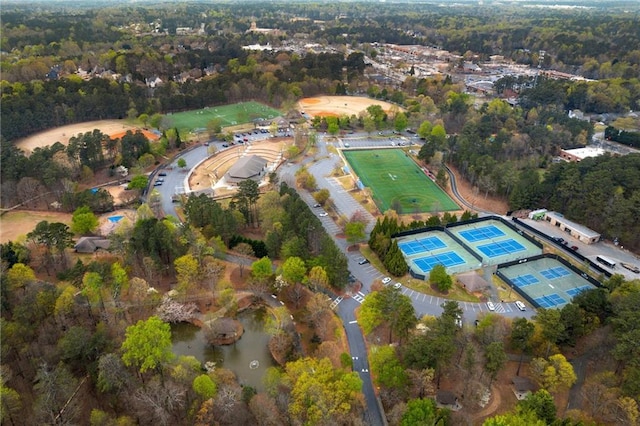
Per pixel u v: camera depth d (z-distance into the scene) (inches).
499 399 4554.6
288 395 4271.7
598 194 7726.4
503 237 7780.5
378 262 6988.2
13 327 4581.7
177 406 4284.0
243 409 4170.8
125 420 3922.2
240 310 5989.2
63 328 4965.6
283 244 6525.6
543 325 5009.8
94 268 5772.6
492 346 4515.3
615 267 6943.9
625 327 4741.6
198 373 4650.6
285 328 5388.8
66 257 6569.9
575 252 7249.0
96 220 7234.3
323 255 6304.1
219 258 6727.4
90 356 4672.7
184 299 5979.3
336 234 7736.2
